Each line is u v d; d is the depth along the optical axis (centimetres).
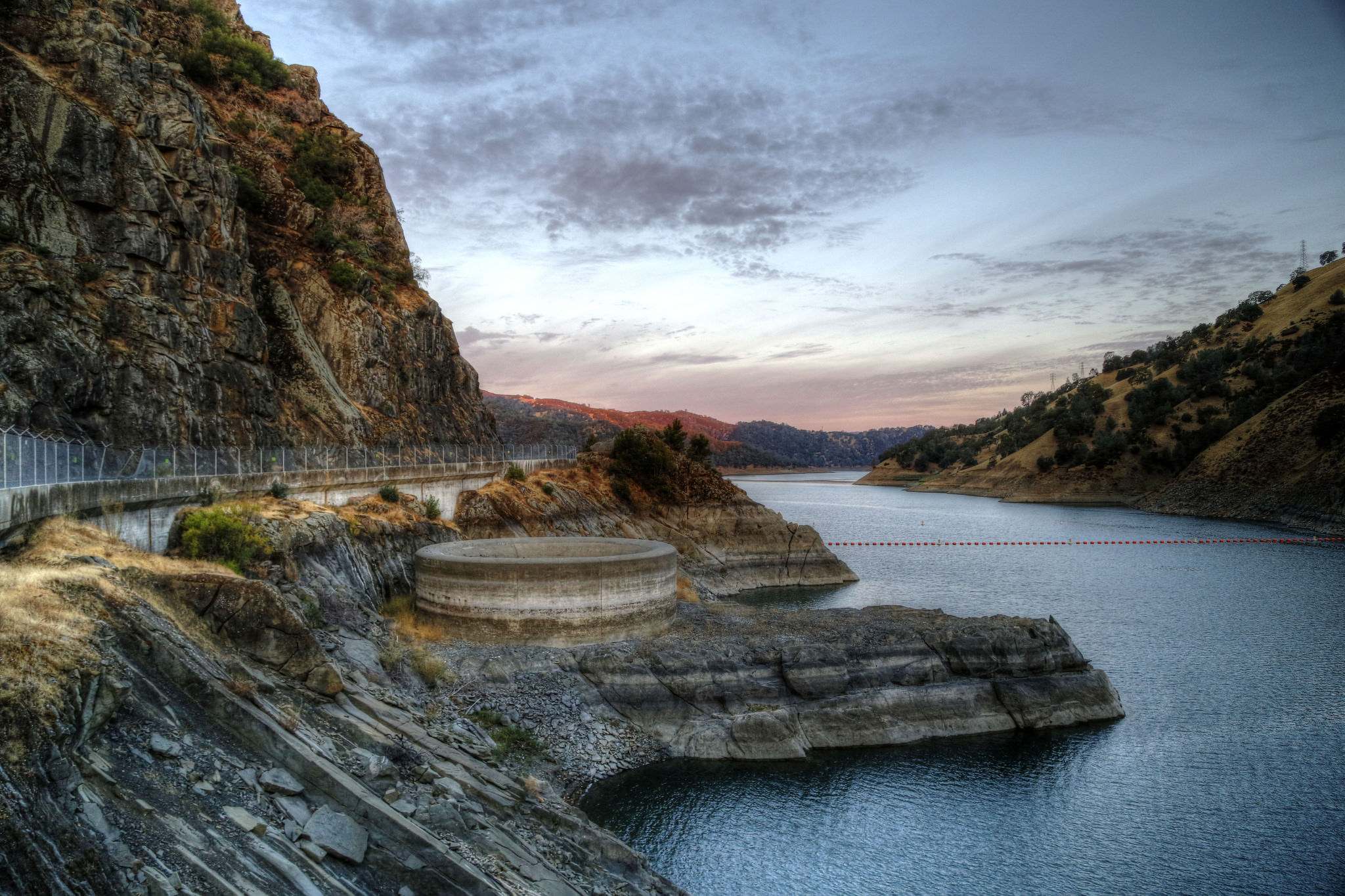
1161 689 5041
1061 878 3038
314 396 6725
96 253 4881
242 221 6319
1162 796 3631
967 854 3184
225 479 4262
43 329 4191
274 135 8575
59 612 2023
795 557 9056
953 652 4531
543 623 4403
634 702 4109
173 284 5294
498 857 2245
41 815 1477
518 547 5481
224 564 3381
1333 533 13325
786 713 4081
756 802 3525
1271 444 17112
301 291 7344
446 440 8481
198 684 2173
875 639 4516
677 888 2642
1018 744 4144
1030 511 19625
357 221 8744
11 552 2548
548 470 9050
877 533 14538
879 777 3769
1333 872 3075
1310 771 3878
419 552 4816
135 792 1748
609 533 8312
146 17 8138
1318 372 18888
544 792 2966
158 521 3691
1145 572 9712
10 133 4575
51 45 5284
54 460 3020
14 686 1658
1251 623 6862
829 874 3045
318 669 2791
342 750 2416
